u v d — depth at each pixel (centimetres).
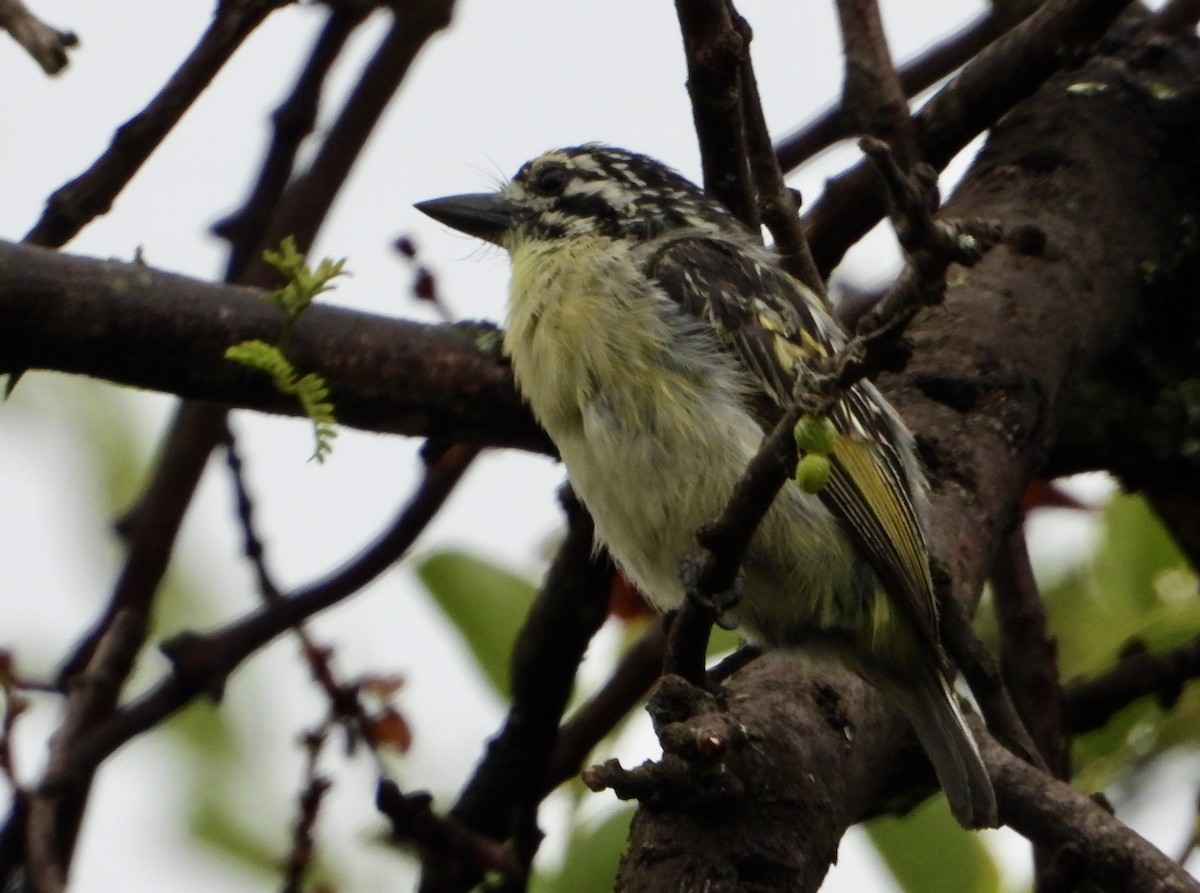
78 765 980
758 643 909
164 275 875
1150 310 1060
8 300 838
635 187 1024
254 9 845
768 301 920
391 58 1081
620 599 1112
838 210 995
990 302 985
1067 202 1054
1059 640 1088
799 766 750
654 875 700
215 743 1055
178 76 845
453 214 1071
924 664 883
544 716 1010
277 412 911
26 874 930
